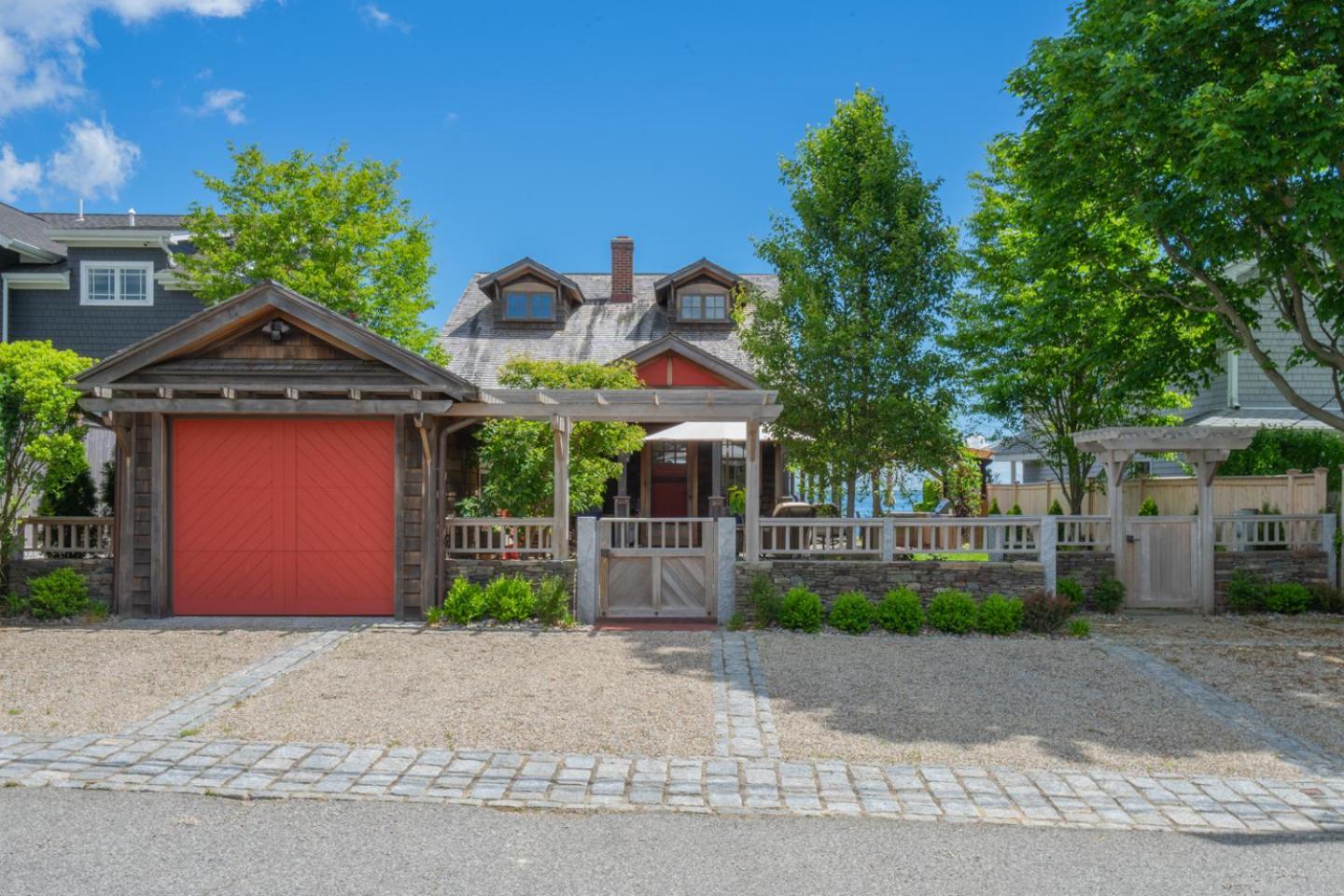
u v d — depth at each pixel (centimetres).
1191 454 1602
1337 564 1507
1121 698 890
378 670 974
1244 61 1203
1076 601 1406
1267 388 2181
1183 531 1490
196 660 1016
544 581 1274
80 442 1362
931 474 1912
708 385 2245
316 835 541
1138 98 1213
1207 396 2277
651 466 2345
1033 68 1400
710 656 1065
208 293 2152
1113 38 1261
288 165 2180
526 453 1474
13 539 1320
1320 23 1139
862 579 1322
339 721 774
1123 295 1622
